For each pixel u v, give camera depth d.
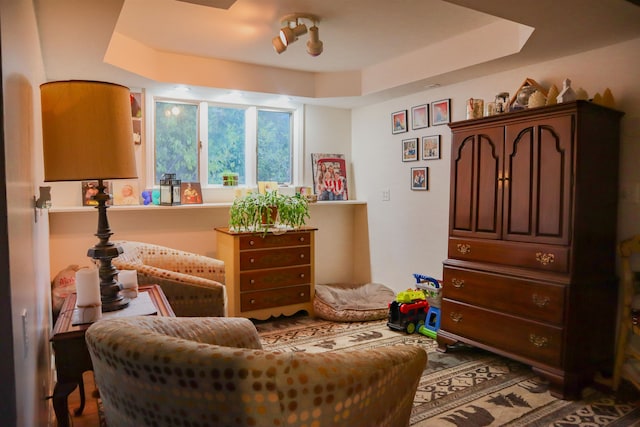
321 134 4.73
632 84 2.58
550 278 2.52
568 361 2.45
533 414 2.29
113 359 1.12
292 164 4.63
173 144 4.04
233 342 1.68
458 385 2.62
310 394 1.03
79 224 3.58
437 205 3.86
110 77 3.31
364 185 4.75
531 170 2.65
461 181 3.09
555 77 2.94
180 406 1.06
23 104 1.28
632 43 2.57
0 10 0.88
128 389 1.13
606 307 2.63
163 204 3.76
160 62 3.45
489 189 2.90
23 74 1.30
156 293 2.25
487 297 2.87
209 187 4.17
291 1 2.52
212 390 1.02
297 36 2.73
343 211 4.90
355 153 4.87
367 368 1.13
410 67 3.57
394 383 1.23
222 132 4.28
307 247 4.02
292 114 4.60
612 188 2.65
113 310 1.90
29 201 1.39
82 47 2.56
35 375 1.38
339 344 3.31
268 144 4.50
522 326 2.66
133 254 3.05
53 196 3.51
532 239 2.64
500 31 2.87
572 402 2.41
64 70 3.08
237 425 1.04
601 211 2.59
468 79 3.47
